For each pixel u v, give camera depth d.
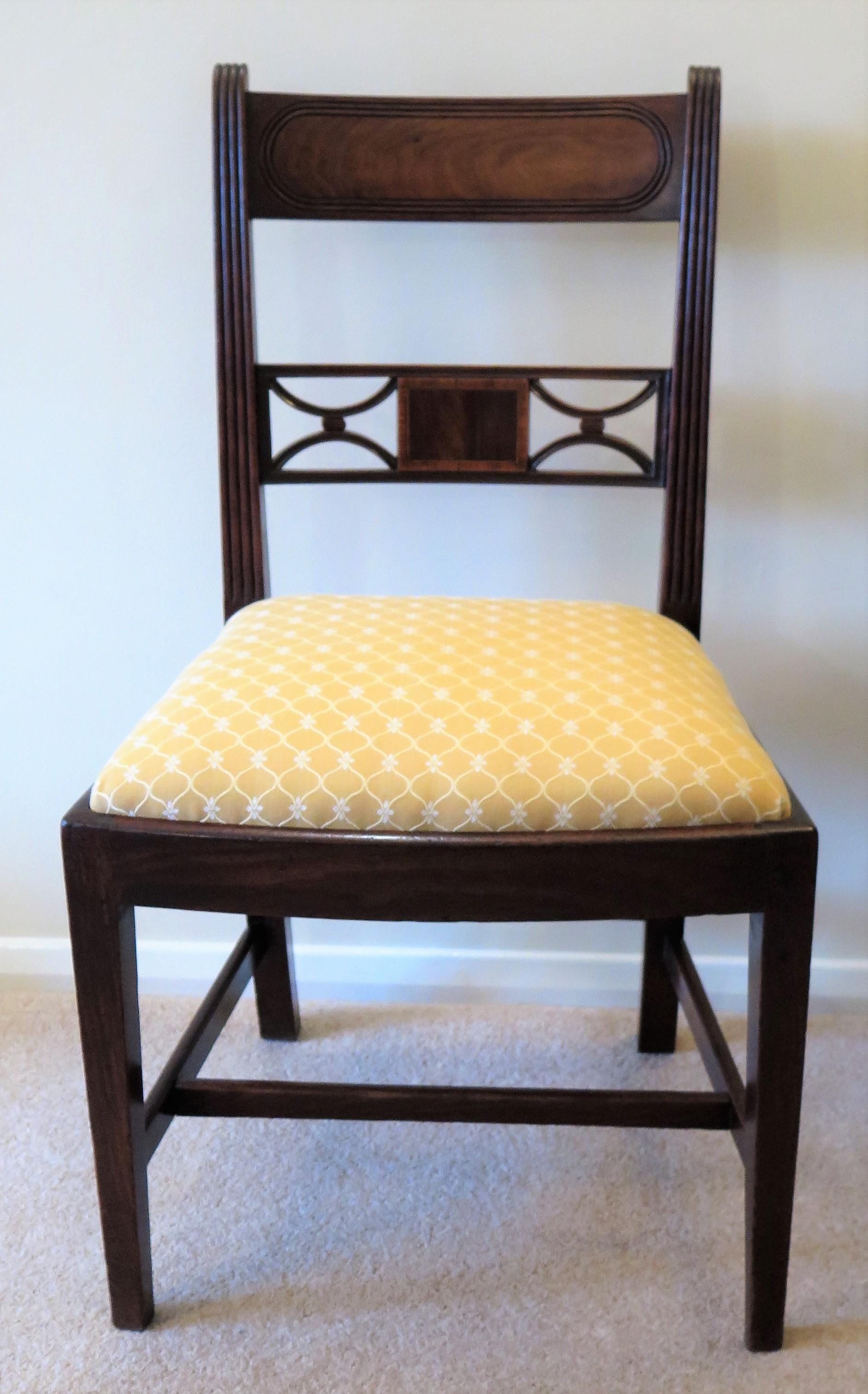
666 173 1.00
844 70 1.08
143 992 1.40
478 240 1.15
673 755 0.77
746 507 1.21
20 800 1.36
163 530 1.25
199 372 1.19
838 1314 0.93
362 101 1.00
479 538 1.24
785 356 1.16
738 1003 1.37
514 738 0.77
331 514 1.24
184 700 0.81
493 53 1.10
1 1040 1.29
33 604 1.28
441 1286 0.96
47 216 1.15
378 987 1.38
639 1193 1.06
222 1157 1.11
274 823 0.76
